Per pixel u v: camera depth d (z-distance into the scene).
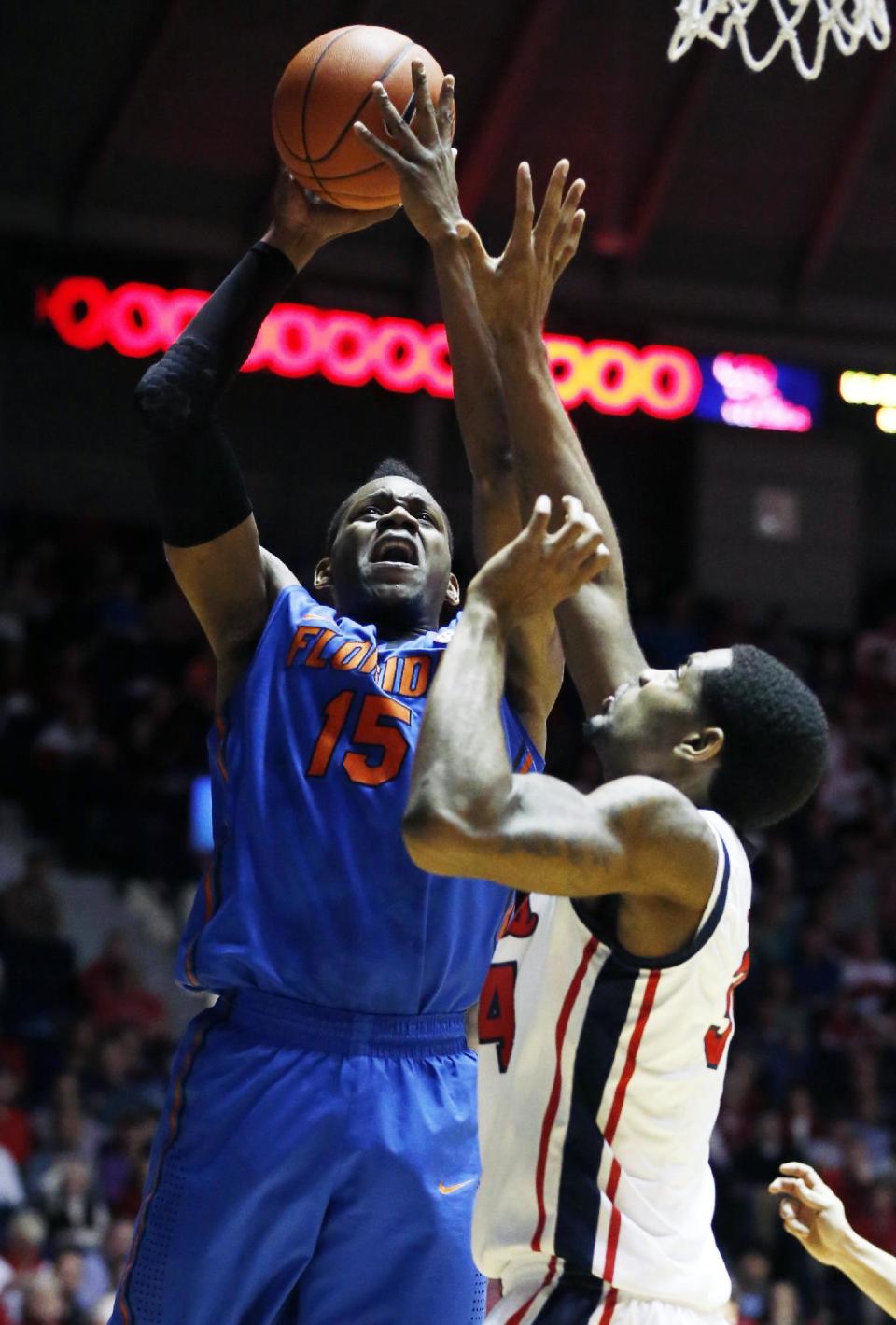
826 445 25.69
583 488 4.15
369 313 22.95
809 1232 4.51
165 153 21.56
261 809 4.37
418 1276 4.23
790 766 3.67
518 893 3.92
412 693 4.51
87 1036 14.58
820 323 24.91
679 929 3.49
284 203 4.70
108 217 21.86
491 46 21.50
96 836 18.05
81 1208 11.96
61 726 18.98
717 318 24.67
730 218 23.89
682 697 3.70
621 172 22.97
